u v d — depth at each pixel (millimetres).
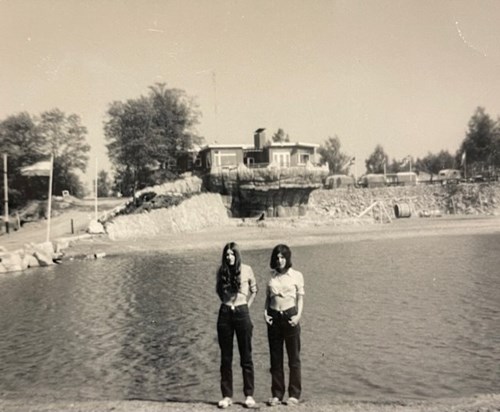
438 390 10562
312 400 9586
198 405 8672
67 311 20188
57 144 81500
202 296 22391
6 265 34375
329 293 22281
